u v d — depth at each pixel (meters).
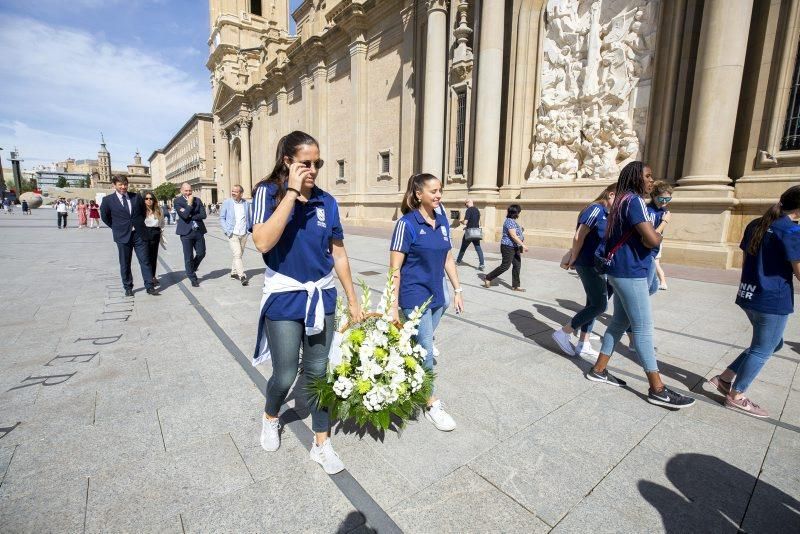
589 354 3.88
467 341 4.23
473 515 1.88
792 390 3.19
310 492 2.02
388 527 1.81
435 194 2.59
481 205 13.78
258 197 1.97
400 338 2.46
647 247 2.78
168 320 4.86
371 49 20.89
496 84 13.24
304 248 2.03
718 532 1.81
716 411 2.86
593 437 2.52
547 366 3.62
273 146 34.97
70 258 9.86
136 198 5.96
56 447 2.33
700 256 8.79
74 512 1.86
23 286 6.68
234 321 4.84
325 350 2.24
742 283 2.84
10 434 2.45
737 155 9.08
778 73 8.33
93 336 4.26
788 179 8.20
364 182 21.95
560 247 11.77
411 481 2.11
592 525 1.84
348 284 2.38
